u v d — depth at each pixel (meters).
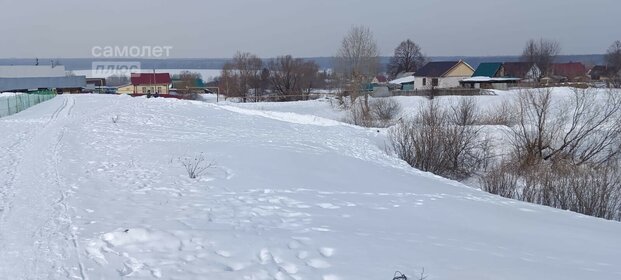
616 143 23.61
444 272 6.43
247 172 13.61
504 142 25.17
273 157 16.44
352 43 51.81
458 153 23.06
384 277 6.21
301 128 28.62
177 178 12.18
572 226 10.40
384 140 26.61
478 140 25.09
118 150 16.05
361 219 9.29
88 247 6.89
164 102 38.00
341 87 52.44
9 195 9.75
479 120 30.00
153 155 15.34
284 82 76.69
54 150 15.43
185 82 87.75
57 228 7.72
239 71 80.12
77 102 36.91
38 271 6.08
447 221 9.73
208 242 7.23
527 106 26.83
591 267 7.16
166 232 7.50
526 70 70.00
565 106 26.25
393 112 41.22
